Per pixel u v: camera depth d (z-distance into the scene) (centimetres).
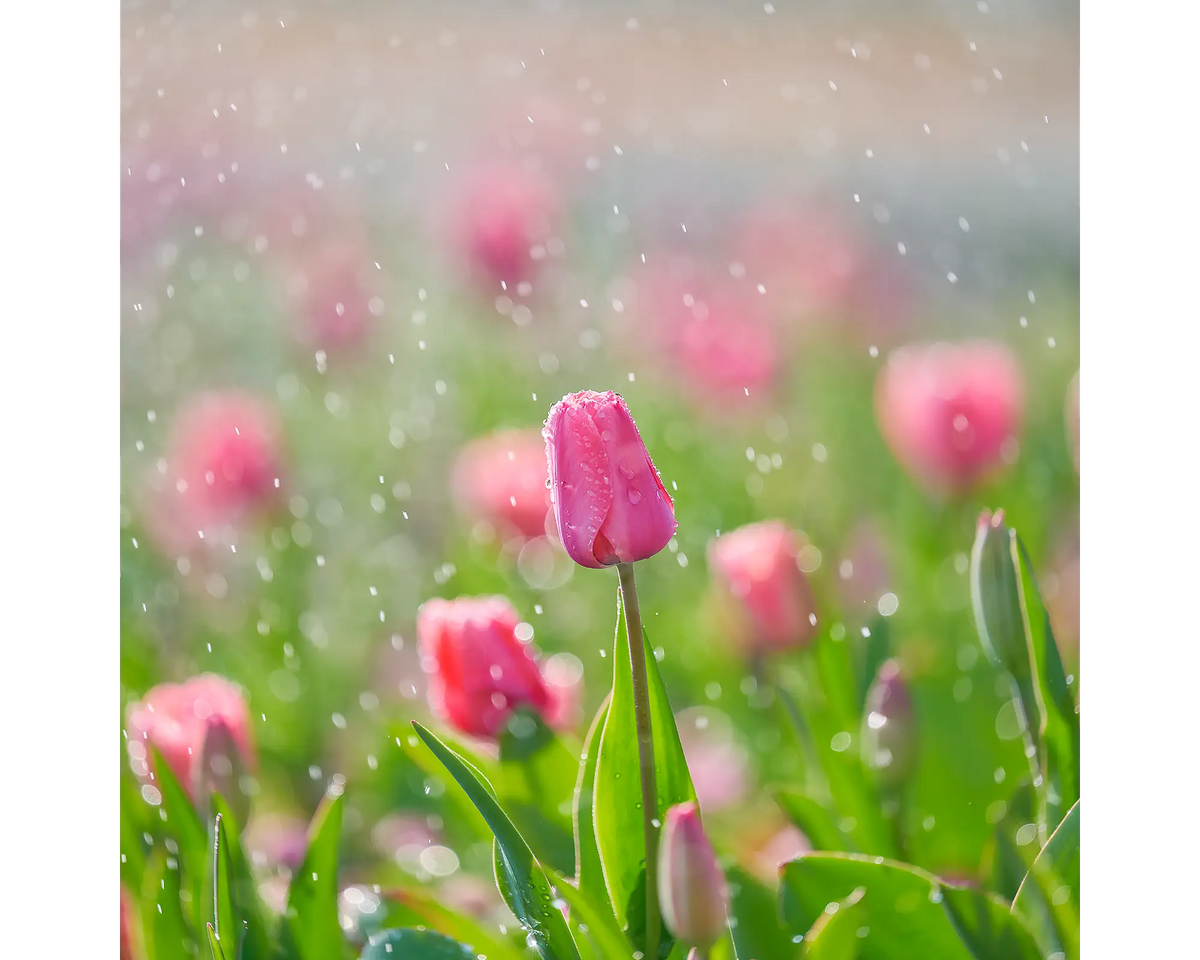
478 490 330
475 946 208
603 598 322
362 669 307
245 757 217
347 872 232
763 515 373
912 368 323
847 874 204
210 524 358
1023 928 202
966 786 227
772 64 577
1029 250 514
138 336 470
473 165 544
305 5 548
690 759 242
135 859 215
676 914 199
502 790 212
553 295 499
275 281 492
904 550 322
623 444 201
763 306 504
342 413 451
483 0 579
